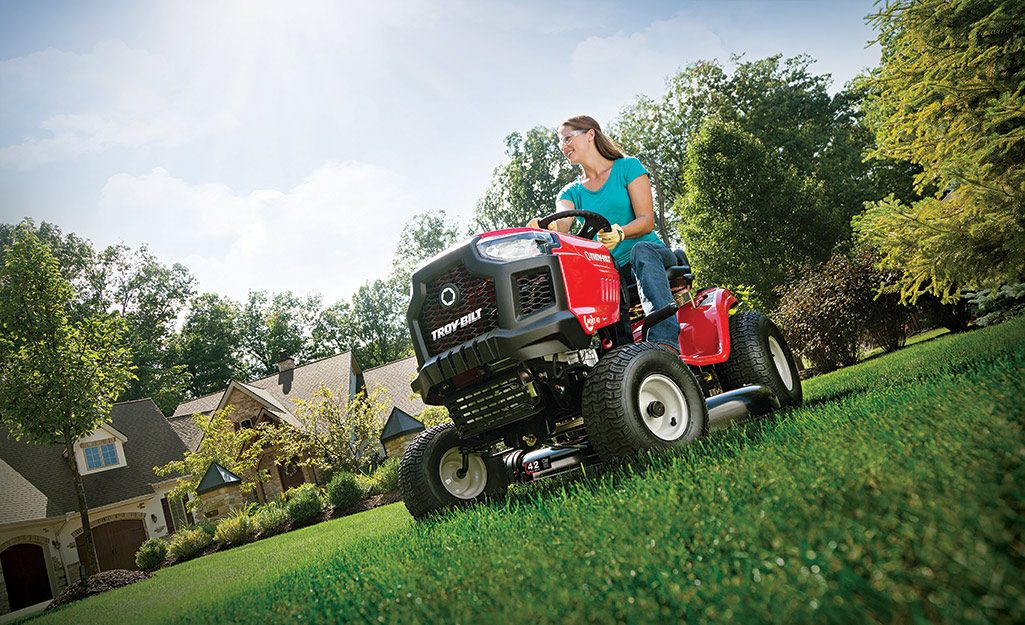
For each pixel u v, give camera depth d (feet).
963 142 14.64
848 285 40.27
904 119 15.72
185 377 158.92
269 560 18.62
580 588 3.56
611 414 8.11
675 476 6.04
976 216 13.64
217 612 7.34
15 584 61.36
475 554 5.52
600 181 11.92
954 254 13.98
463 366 8.39
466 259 8.48
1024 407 4.72
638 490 5.89
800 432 7.09
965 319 38.91
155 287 164.14
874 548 2.92
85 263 153.28
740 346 12.52
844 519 3.36
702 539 3.91
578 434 10.16
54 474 72.95
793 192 77.25
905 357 21.76
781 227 76.02
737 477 5.19
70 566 67.00
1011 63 13.75
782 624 2.47
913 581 2.52
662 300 9.92
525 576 4.23
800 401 13.58
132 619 11.07
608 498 5.96
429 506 10.36
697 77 111.45
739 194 77.00
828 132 108.37
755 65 112.27
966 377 7.85
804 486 4.31
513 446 10.73
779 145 103.96
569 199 12.29
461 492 10.93
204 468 76.64
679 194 114.32
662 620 2.93
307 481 93.09
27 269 46.70
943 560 2.55
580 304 8.56
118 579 37.63
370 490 57.93
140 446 84.64
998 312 29.45
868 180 94.07
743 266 73.20
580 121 11.84
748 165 77.25
